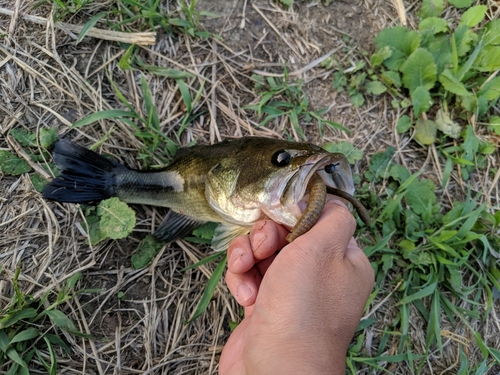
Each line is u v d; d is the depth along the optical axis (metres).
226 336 0.30
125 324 0.29
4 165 0.28
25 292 0.27
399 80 0.36
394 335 0.32
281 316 0.19
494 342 0.34
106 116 0.29
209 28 0.35
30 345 0.27
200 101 0.33
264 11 0.36
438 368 0.33
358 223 0.33
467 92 0.35
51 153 0.29
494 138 0.37
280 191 0.22
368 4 0.38
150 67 0.32
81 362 0.28
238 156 0.25
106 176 0.29
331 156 0.22
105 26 0.32
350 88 0.36
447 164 0.36
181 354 0.29
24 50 0.30
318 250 0.19
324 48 0.37
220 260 0.31
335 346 0.19
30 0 0.31
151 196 0.29
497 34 0.37
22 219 0.28
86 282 0.29
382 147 0.36
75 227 0.29
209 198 0.27
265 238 0.22
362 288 0.20
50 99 0.30
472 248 0.34
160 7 0.33
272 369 0.18
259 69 0.35
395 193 0.34
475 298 0.34
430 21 0.38
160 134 0.31
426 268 0.34
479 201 0.36
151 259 0.30
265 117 0.35
